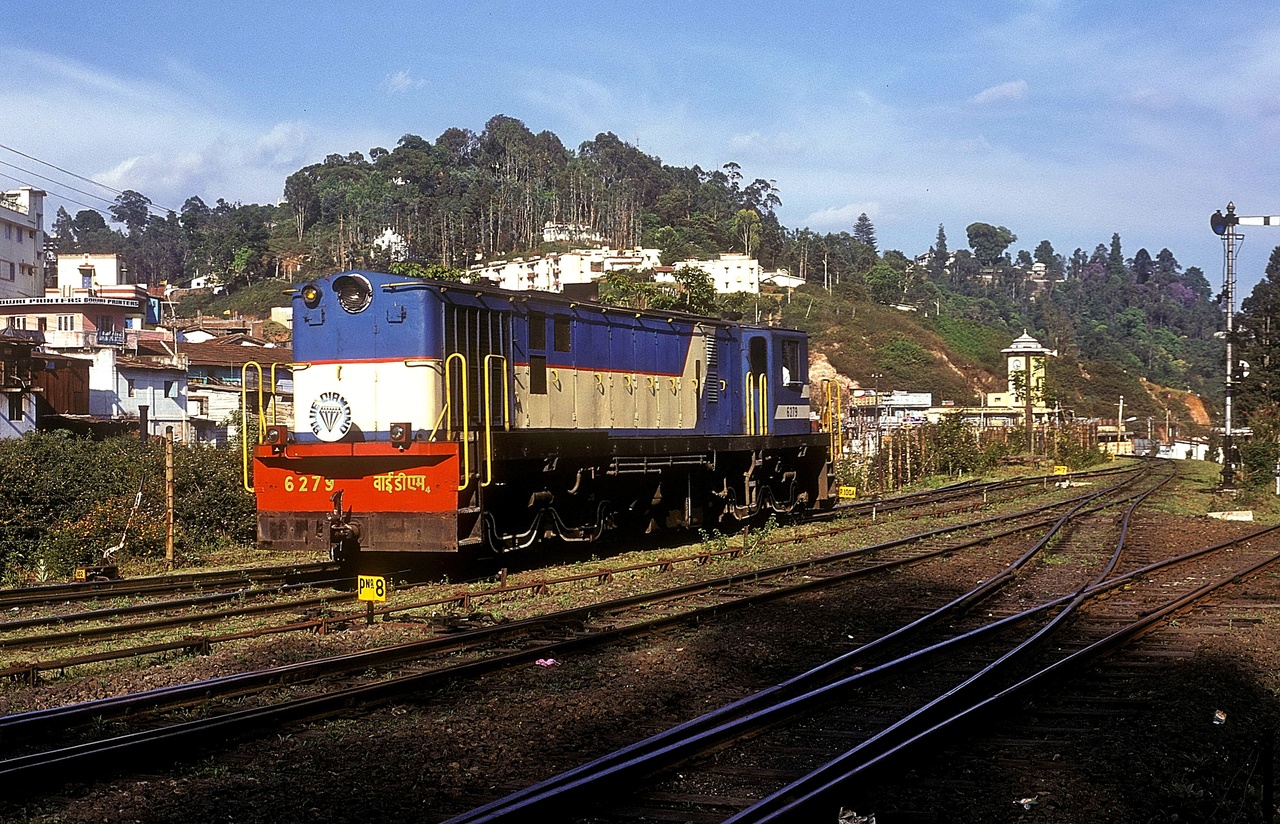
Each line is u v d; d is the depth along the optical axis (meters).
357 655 10.05
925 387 120.62
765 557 18.89
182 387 49.16
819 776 6.89
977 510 30.08
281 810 6.60
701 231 185.62
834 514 28.05
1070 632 12.80
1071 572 18.17
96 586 15.67
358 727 8.30
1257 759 7.64
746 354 23.14
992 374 132.25
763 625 12.81
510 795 6.57
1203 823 6.70
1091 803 6.85
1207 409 171.12
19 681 9.59
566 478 17.94
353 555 16.84
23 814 6.43
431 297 15.52
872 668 10.41
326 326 16.03
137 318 75.38
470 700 9.11
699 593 15.09
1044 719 8.93
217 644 11.25
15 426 36.72
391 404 15.59
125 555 18.94
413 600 13.77
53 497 19.88
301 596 14.41
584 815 6.55
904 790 7.06
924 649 11.02
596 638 11.44
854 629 12.91
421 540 15.09
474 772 7.32
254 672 9.38
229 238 168.88
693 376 21.55
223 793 6.86
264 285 152.75
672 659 10.78
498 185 190.38
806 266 182.12
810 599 14.85
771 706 8.84
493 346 16.62
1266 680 10.69
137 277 179.62
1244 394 66.50
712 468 21.36
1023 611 13.98
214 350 57.06
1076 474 52.72
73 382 42.22
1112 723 8.71
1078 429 79.75
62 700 9.01
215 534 21.48
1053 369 150.62
